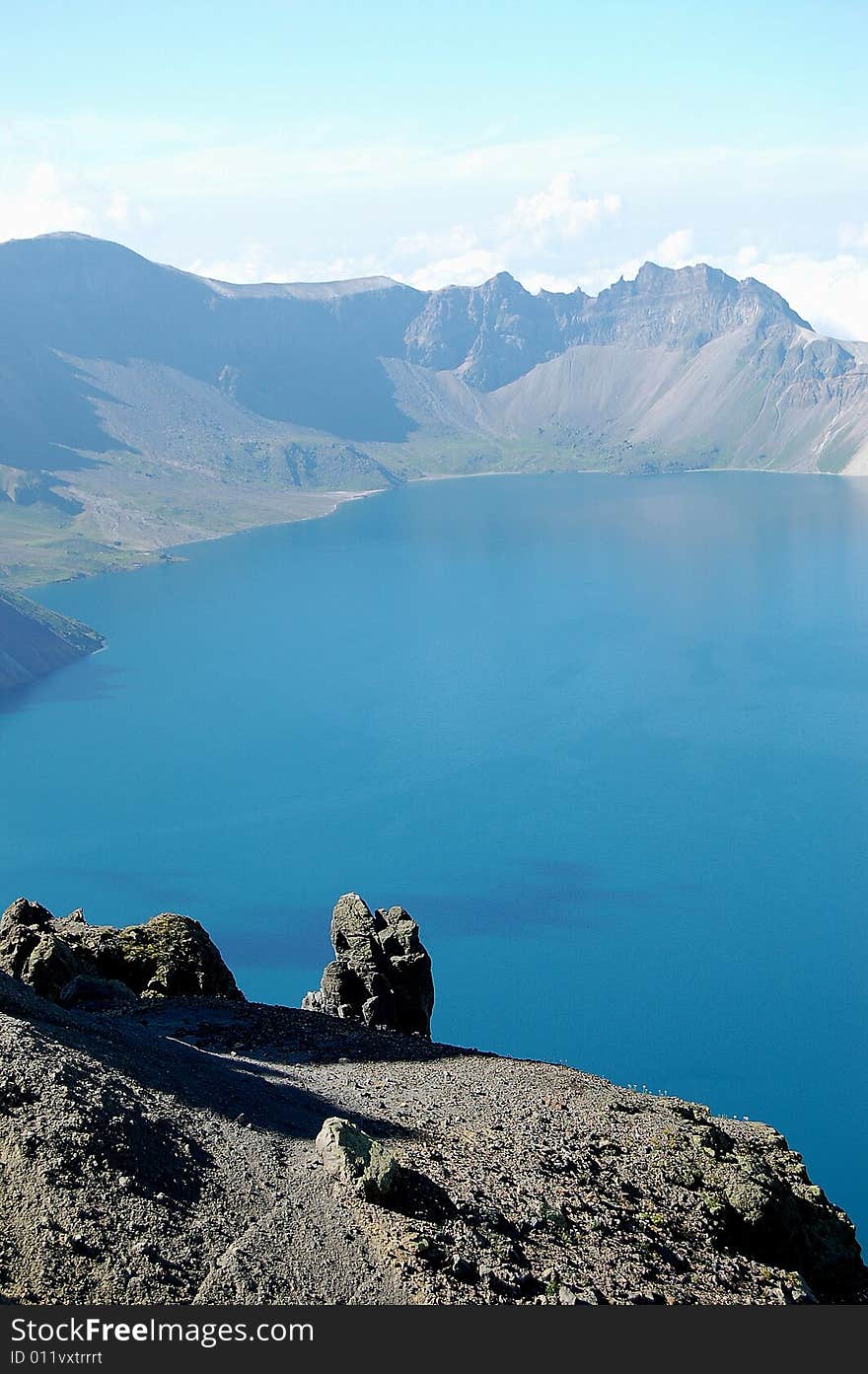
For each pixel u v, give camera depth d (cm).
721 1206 4372
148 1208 3164
